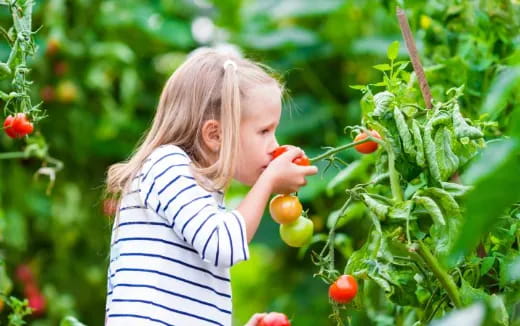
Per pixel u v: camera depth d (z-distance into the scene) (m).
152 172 3.16
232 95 3.22
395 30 7.05
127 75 6.67
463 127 2.86
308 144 7.10
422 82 3.19
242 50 7.15
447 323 1.53
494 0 3.91
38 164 6.41
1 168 6.22
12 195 6.29
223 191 3.26
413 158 2.93
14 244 6.17
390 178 2.93
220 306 3.22
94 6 6.71
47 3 6.45
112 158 6.86
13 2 3.18
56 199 6.52
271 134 3.27
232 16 7.71
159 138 3.33
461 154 2.98
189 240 3.02
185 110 3.33
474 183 1.56
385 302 3.87
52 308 6.26
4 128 3.26
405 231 2.91
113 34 6.92
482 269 3.02
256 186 3.05
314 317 6.84
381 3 4.15
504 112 3.60
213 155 3.33
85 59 6.59
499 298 2.86
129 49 6.93
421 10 4.07
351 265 2.99
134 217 3.19
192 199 3.04
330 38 7.32
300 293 6.99
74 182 6.71
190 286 3.13
